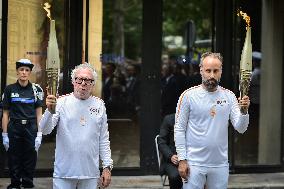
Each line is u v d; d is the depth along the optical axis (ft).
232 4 44.60
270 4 45.93
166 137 32.89
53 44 23.34
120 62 52.60
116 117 48.73
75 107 24.52
